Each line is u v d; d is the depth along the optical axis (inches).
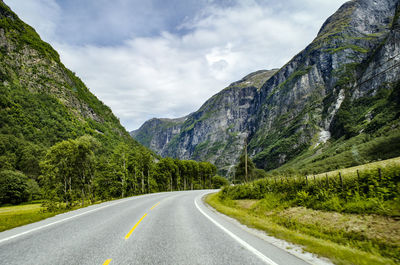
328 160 4899.1
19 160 3230.8
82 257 182.5
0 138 3469.5
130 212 482.3
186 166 3449.8
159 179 2760.8
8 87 5595.5
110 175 1515.7
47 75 7071.9
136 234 268.4
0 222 377.1
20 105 5270.7
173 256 186.5
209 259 179.5
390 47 6737.2
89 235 262.4
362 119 6530.5
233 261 174.7
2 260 175.5
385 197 343.9
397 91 5777.6
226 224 348.8
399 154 3193.9
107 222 354.0
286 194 568.7
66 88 7308.1
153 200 848.9
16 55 6683.1
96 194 1496.1
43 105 5816.9
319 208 430.3
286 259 180.5
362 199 372.2
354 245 257.8
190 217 420.2
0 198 2097.7
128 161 1699.1
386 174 374.3
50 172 1177.4
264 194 674.8
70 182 1236.5
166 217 413.7
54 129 5241.1
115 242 230.4
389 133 4616.1
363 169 440.5
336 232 314.2
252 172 3346.5
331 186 452.8
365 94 7224.4
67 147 1214.3
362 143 5206.7
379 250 235.3
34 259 177.6
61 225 329.7
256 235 271.7
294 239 245.4
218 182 4697.3
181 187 3415.4
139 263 169.2
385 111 5782.5
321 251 201.5
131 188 1891.0
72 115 6476.4
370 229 290.2
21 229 304.0
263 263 170.4
